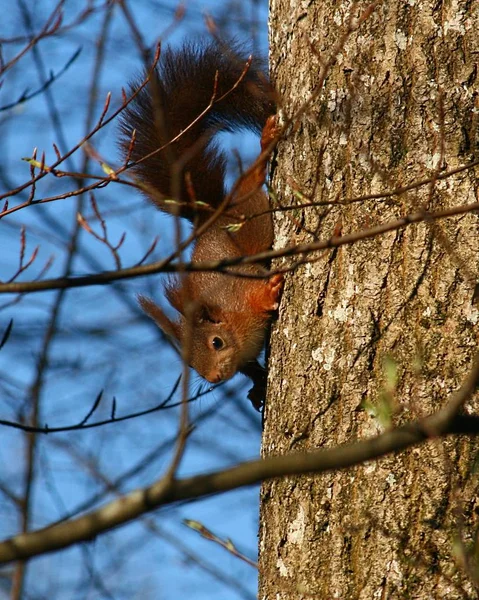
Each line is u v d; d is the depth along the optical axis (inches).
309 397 242.5
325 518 230.4
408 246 233.6
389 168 240.2
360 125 245.8
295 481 238.8
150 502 163.2
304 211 254.7
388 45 245.9
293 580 233.6
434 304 228.4
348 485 228.5
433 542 215.5
